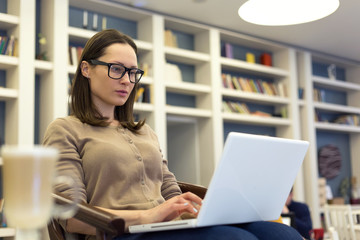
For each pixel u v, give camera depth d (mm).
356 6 4922
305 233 4449
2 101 4117
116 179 1451
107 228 1082
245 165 1176
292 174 1373
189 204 1284
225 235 1112
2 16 3869
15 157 634
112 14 4918
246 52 6172
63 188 1326
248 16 3287
